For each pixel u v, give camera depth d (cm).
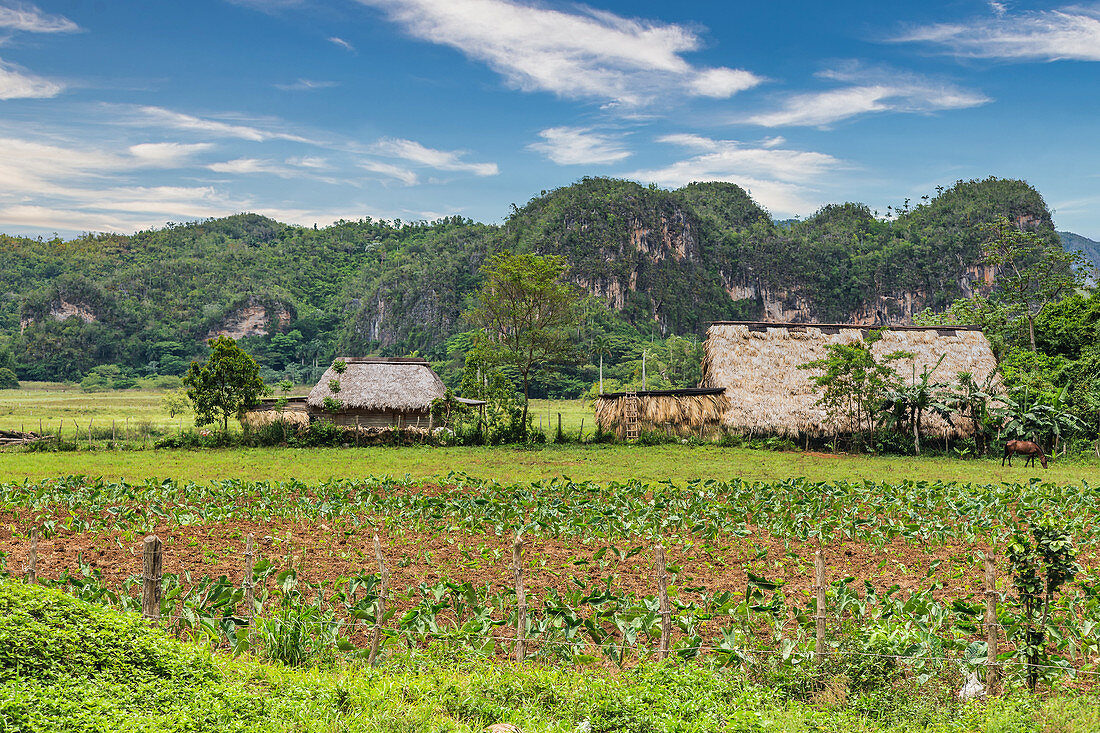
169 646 760
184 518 1662
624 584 1253
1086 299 4572
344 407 4128
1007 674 837
